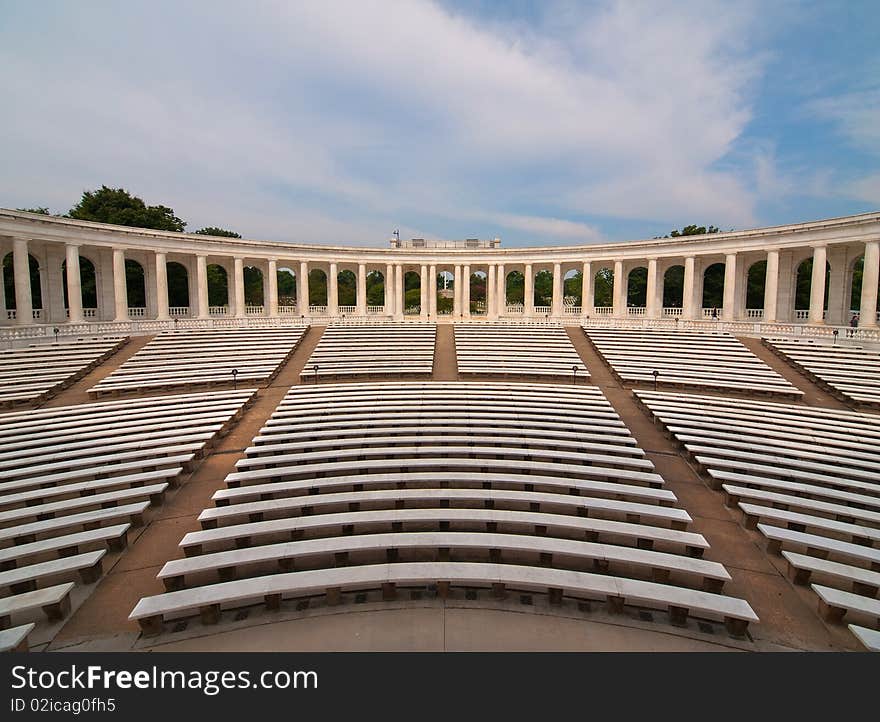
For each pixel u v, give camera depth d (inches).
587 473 581.3
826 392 1087.6
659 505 567.8
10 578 365.7
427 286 2438.5
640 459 679.1
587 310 2215.8
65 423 808.3
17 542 481.7
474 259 2329.0
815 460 682.8
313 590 387.5
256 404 1007.6
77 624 354.3
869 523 539.8
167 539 483.2
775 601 388.2
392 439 711.1
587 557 429.4
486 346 1549.0
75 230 1557.6
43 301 1775.3
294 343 1531.7
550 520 458.6
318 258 2226.9
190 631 344.2
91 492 603.8
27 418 850.1
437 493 514.3
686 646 332.2
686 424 834.8
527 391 1082.1
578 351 1509.6
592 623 353.7
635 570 429.1
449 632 341.1
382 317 2335.1
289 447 672.4
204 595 344.8
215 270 2928.2
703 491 607.2
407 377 1273.4
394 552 433.1
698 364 1291.8
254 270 3772.1
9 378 1082.1
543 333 1718.8
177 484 613.6
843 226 1477.6
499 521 457.7
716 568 382.3
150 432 777.6
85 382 1146.0
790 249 1678.2
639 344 1507.1
